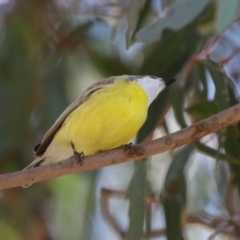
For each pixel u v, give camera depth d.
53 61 12.60
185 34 10.41
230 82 9.84
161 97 10.09
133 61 12.38
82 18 12.89
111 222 11.62
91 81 12.86
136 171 9.30
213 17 8.36
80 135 8.70
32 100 12.08
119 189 12.58
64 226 12.88
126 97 8.77
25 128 11.91
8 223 12.45
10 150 11.84
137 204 9.13
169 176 9.87
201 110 9.55
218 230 10.30
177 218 9.63
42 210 12.91
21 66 12.21
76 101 8.88
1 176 7.27
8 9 12.70
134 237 8.99
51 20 12.80
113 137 8.73
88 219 11.57
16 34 12.42
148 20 9.27
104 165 7.52
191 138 7.18
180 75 9.91
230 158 9.42
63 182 12.96
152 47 11.82
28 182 7.32
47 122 12.03
